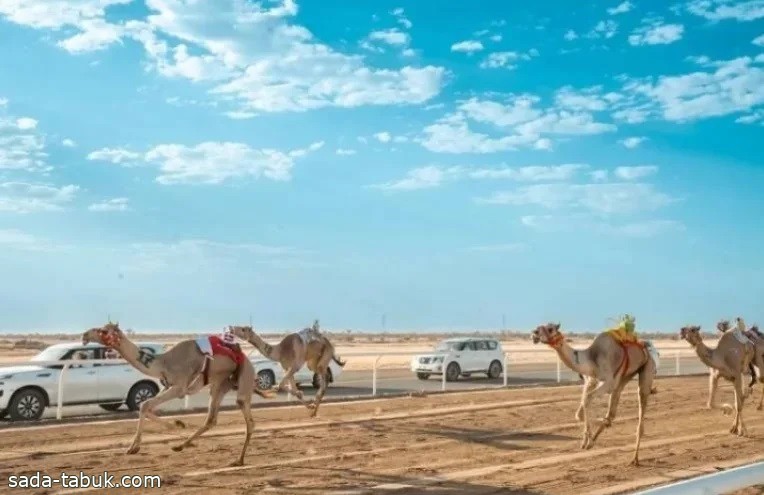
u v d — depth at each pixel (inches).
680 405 840.9
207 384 484.4
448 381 1215.6
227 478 416.2
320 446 525.3
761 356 768.3
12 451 477.4
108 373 710.5
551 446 555.2
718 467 481.1
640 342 530.0
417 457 497.4
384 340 4202.8
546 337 521.0
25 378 650.2
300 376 1042.1
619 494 400.2
